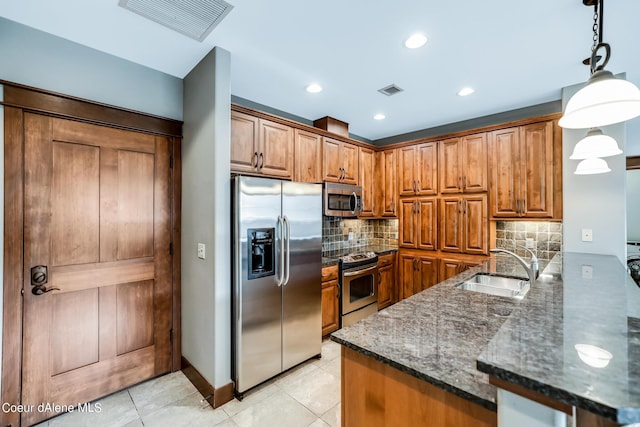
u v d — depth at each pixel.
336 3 1.58
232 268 2.11
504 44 1.97
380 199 4.11
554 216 2.83
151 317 2.31
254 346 2.16
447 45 1.99
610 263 2.07
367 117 3.46
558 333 0.82
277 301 2.31
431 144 3.65
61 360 1.93
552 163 2.84
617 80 1.07
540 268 2.37
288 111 3.24
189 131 2.33
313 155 3.19
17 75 1.75
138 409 1.97
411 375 0.93
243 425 1.83
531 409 0.66
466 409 0.85
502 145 3.14
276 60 2.18
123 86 2.15
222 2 1.57
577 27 1.78
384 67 2.28
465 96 2.84
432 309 1.46
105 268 2.10
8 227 1.74
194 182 2.26
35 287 1.83
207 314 2.08
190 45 1.98
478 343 1.09
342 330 1.21
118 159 2.15
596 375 0.61
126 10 1.63
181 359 2.46
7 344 1.74
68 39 1.91
